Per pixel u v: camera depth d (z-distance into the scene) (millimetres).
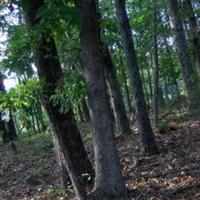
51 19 7613
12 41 9391
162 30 26281
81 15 7742
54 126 9969
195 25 16875
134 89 13273
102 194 9672
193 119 17734
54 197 11547
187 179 10195
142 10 26875
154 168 11734
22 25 10203
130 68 13312
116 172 9727
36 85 9320
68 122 11148
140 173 11516
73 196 11039
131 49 13266
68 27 8320
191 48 17562
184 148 13125
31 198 12234
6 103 8906
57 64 10586
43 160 17312
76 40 10555
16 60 9969
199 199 8969
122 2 13219
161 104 31312
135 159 12586
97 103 9500
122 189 9773
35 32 8734
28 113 9117
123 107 17719
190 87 17703
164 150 13297
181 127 16641
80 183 10188
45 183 13672
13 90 8969
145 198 9531
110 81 17609
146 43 29344
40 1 10070
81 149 11273
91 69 9352
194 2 21312
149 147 13094
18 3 8617
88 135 20250
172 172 10805
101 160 9688
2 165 18312
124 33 13211
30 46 9430
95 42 9367
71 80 8984
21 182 14633
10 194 13438
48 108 9922
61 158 11461
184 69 17844
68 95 8992
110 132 9672
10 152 21203
